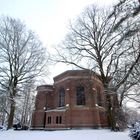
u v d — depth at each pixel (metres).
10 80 29.55
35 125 40.03
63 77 39.12
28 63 31.72
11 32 31.27
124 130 25.59
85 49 29.19
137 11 8.62
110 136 15.64
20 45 31.62
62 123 33.78
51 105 41.25
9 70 30.14
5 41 30.44
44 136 16.44
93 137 15.02
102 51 26.89
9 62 30.30
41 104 41.53
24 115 53.84
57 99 39.53
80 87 36.28
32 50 32.78
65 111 34.19
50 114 37.31
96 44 27.92
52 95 42.16
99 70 26.23
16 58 30.84
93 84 34.97
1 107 31.67
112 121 24.62
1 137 15.27
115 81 17.94
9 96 27.62
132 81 18.48
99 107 34.69
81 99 35.44
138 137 11.07
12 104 28.91
